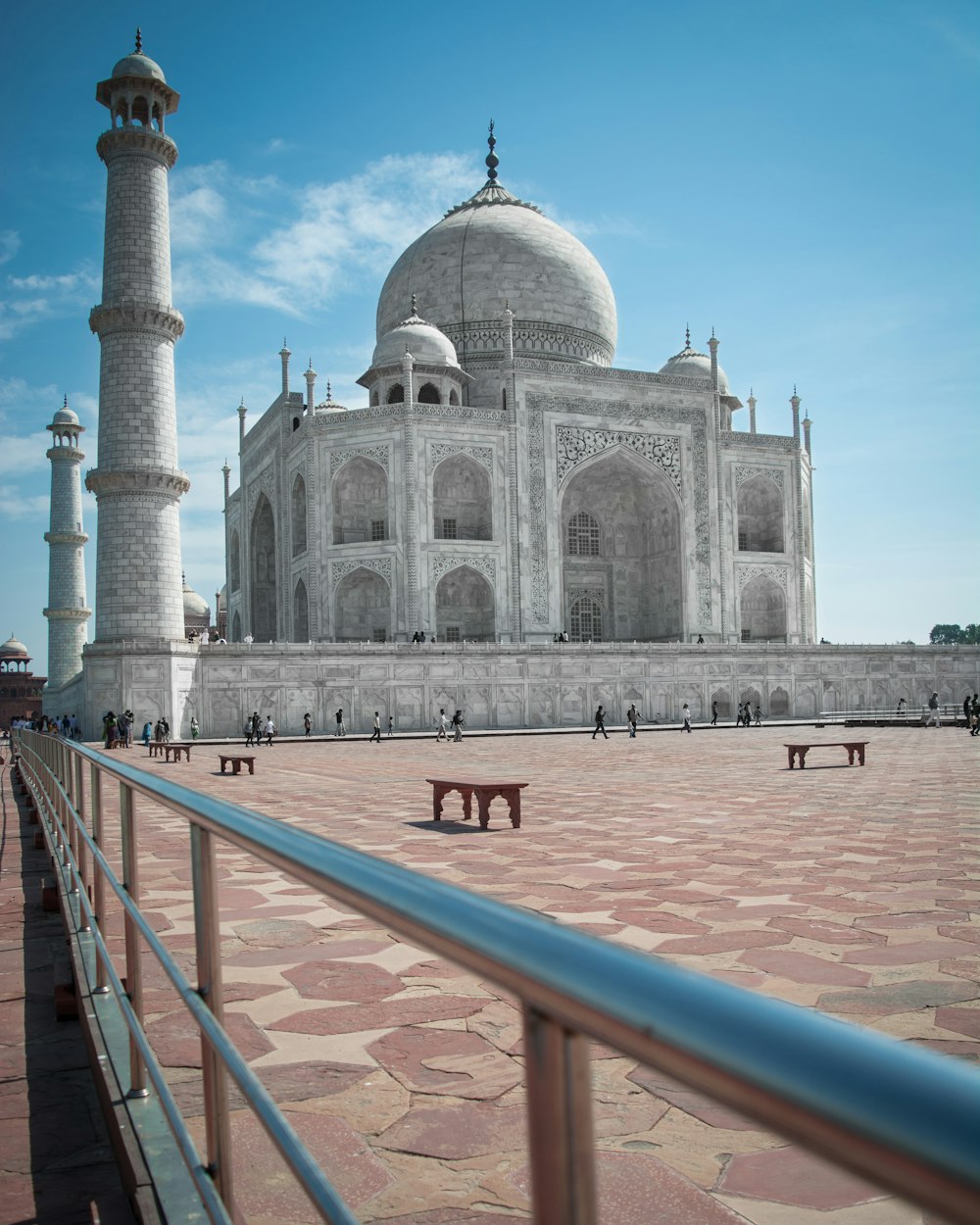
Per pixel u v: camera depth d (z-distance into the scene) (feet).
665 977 4.54
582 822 62.03
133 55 181.27
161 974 29.55
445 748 157.79
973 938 31.83
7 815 74.43
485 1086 20.74
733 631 268.21
